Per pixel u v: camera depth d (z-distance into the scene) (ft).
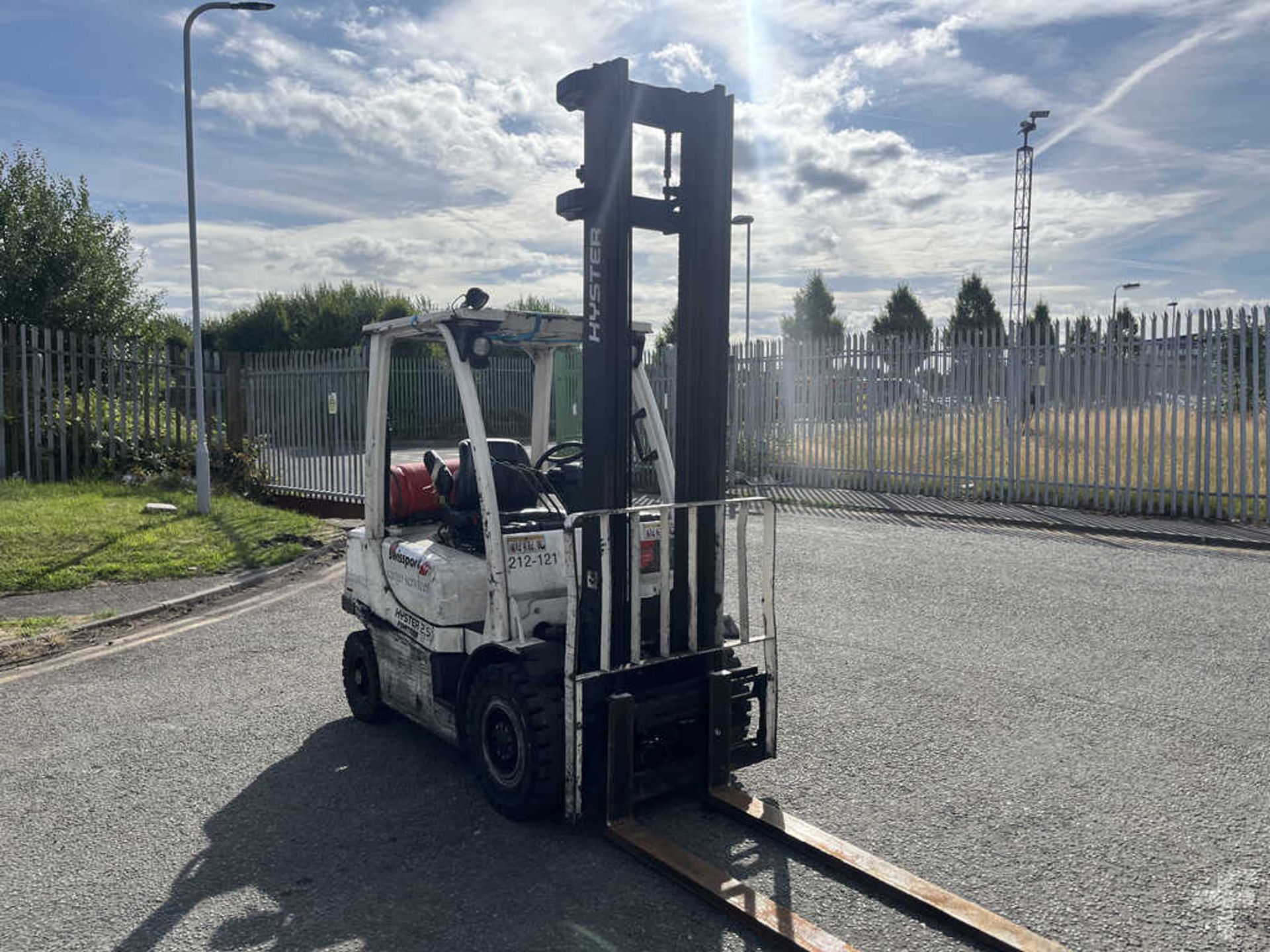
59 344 50.21
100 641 24.79
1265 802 14.49
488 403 95.04
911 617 25.62
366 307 116.98
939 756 16.39
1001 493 47.52
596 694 13.82
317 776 16.01
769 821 13.47
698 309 14.43
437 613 15.35
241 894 12.25
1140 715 18.20
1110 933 11.15
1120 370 43.16
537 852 13.20
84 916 11.80
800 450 55.01
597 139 13.76
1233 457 40.11
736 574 31.35
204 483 42.91
